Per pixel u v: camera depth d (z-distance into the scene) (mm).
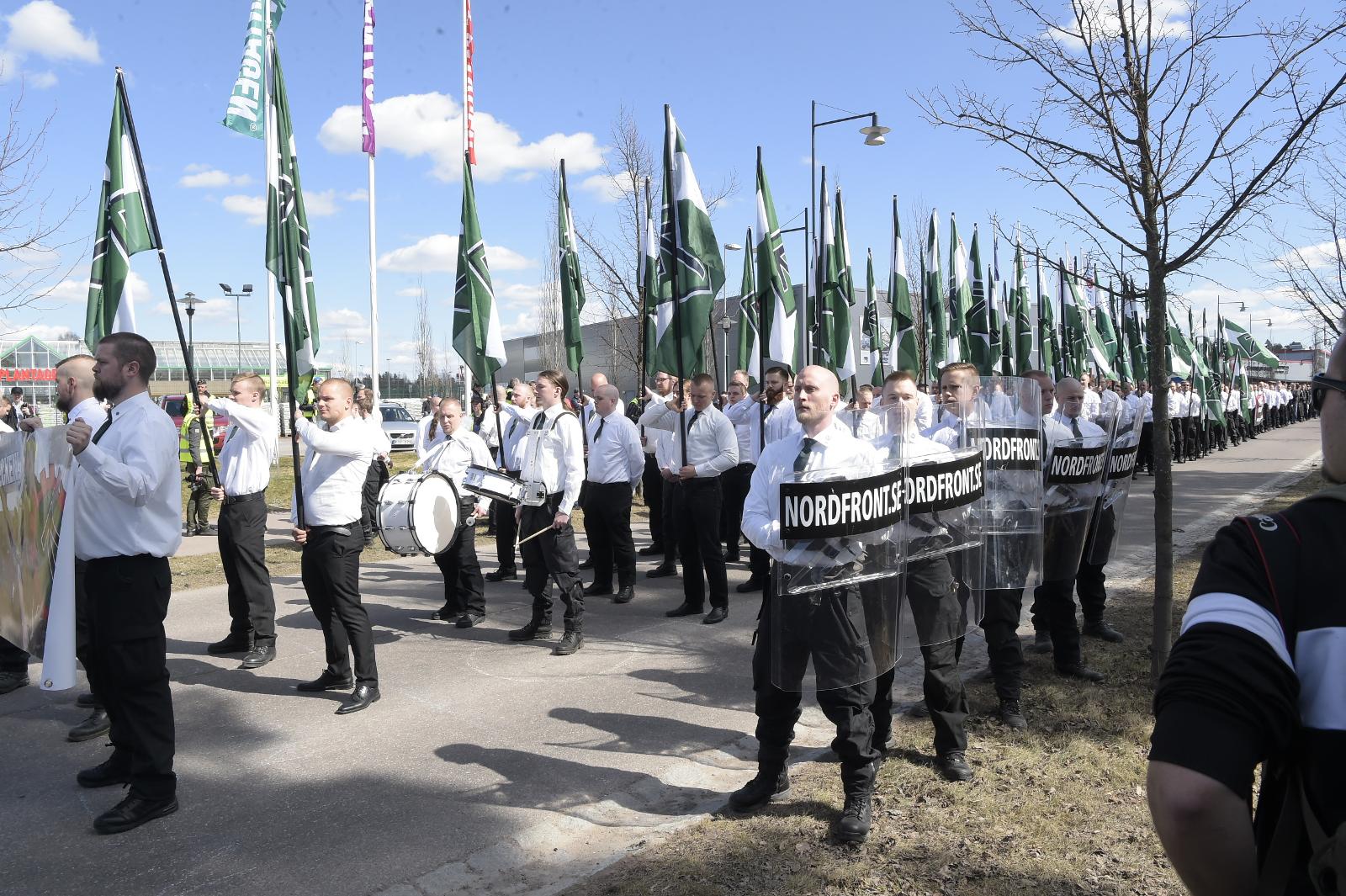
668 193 8570
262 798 4301
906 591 4230
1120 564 9266
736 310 28391
